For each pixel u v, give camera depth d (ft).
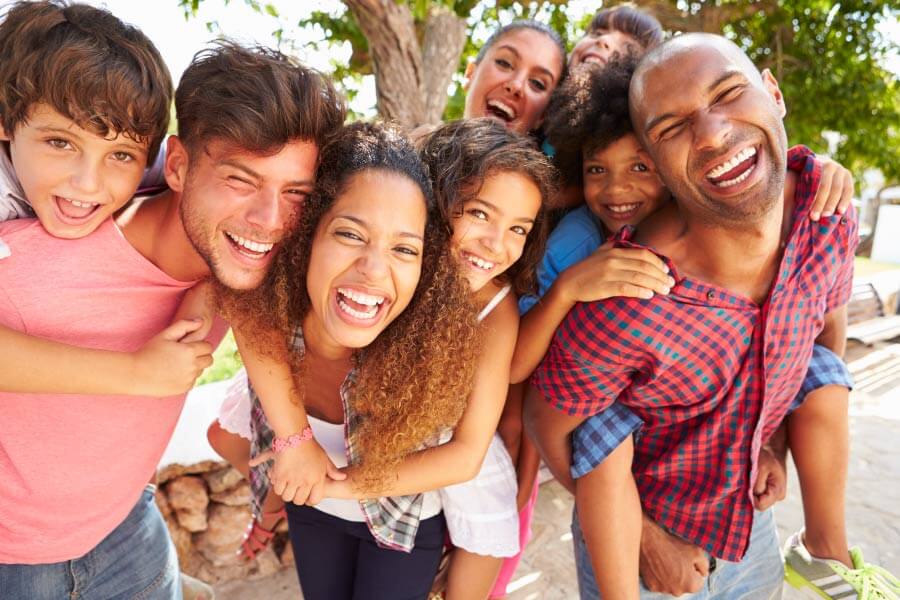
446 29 7.72
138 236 2.31
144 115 2.09
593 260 2.53
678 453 2.72
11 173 2.16
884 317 10.93
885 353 9.73
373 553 2.82
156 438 2.56
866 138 12.51
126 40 2.05
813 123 11.71
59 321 2.21
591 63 3.42
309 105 2.10
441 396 2.37
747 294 2.47
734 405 2.59
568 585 4.65
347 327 2.21
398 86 6.93
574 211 3.35
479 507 2.78
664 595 2.88
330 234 2.16
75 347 2.14
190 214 2.17
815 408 2.90
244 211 2.14
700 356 2.49
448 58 7.73
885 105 12.80
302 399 2.53
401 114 6.95
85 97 1.96
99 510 2.48
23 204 2.18
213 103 2.06
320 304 2.23
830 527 2.99
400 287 2.21
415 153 2.31
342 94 2.26
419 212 2.21
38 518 2.37
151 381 2.18
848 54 11.47
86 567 2.51
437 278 2.36
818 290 2.50
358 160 2.19
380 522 2.68
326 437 2.78
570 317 2.58
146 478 2.62
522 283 2.83
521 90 4.14
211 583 4.48
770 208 2.28
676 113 2.26
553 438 2.84
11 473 2.31
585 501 2.73
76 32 1.99
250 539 3.63
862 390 8.48
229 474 4.46
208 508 4.47
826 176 2.52
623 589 2.73
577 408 2.71
